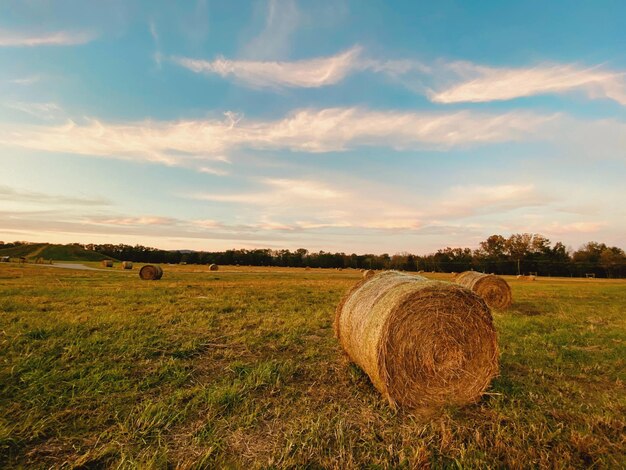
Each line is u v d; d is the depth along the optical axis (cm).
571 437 405
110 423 422
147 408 445
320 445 379
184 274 3759
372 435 409
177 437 397
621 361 702
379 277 710
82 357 628
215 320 1012
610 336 938
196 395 497
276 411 463
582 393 543
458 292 555
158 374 576
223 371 610
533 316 1295
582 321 1181
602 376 632
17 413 432
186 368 619
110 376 550
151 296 1515
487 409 502
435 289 545
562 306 1659
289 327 933
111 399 479
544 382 591
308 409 476
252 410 464
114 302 1296
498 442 391
